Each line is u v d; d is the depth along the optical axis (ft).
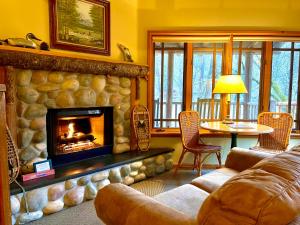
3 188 3.90
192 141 11.61
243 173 3.52
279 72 12.79
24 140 8.26
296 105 12.98
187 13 12.33
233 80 10.78
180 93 13.08
